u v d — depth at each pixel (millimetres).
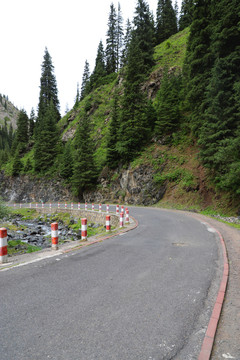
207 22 24469
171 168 27984
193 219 15625
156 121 31734
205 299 3904
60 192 44688
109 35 69062
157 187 27641
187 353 2520
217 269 5488
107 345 2635
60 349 2549
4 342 2680
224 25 20266
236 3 19219
